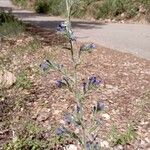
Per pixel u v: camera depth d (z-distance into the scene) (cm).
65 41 1399
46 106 802
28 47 1259
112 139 671
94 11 2359
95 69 1048
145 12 2164
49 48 1267
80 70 1030
